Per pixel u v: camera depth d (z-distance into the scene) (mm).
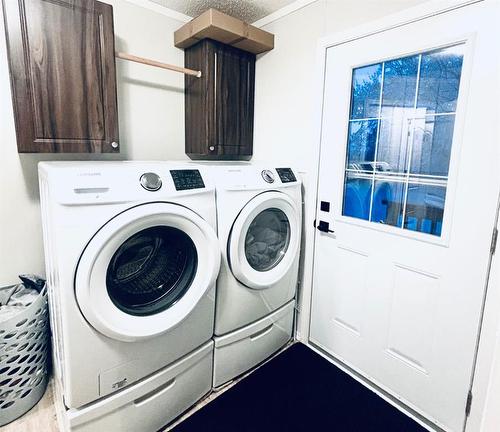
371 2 1564
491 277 1278
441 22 1337
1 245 1660
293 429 1465
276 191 1734
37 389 1554
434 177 1429
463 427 1421
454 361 1422
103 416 1223
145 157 2094
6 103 1582
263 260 1826
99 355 1170
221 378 1688
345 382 1776
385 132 1595
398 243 1575
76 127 1498
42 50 1365
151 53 2012
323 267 1966
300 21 1916
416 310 1536
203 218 1408
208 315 1539
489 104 1230
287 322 2037
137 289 1324
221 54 2014
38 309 1522
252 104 2266
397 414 1574
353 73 1703
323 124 1865
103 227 1095
